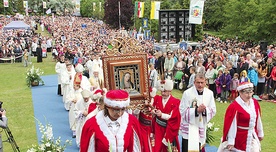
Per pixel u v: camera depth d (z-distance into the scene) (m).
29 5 121.06
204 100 7.79
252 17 35.12
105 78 6.88
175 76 18.75
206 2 66.69
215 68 17.27
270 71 16.30
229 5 41.59
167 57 19.12
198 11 22.20
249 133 7.57
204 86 7.90
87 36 49.06
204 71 16.39
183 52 21.09
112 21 71.00
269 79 16.34
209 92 7.88
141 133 5.53
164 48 25.98
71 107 11.51
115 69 6.87
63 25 72.38
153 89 7.34
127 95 5.22
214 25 64.88
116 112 5.15
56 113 14.52
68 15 122.69
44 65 31.56
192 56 19.69
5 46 34.16
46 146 8.61
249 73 15.78
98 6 108.25
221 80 15.66
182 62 18.89
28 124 12.99
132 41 7.07
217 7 62.97
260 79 16.22
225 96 15.77
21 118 13.90
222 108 14.62
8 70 28.55
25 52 31.05
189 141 7.61
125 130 5.26
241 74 15.20
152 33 49.12
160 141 8.04
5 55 33.69
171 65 19.00
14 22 48.69
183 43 24.72
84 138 5.30
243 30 35.09
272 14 30.34
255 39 32.66
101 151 5.20
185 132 8.00
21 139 11.30
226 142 7.73
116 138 5.19
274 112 13.91
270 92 16.44
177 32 28.38
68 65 14.94
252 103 7.66
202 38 46.94
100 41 38.28
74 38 44.12
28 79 21.39
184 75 18.50
